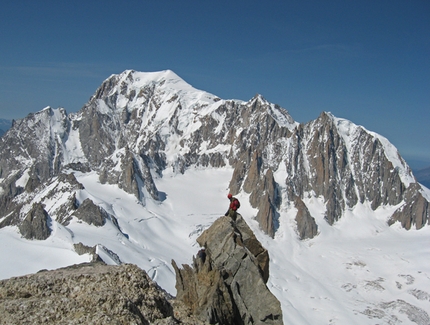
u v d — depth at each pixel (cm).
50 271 3112
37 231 17300
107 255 14162
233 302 3034
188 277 3219
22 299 2661
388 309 17825
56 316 2511
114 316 2478
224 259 3180
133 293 2767
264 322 2978
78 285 2841
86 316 2456
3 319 2506
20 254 14412
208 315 2897
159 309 2777
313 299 18475
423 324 16612
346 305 18038
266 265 3344
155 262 17050
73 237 17550
